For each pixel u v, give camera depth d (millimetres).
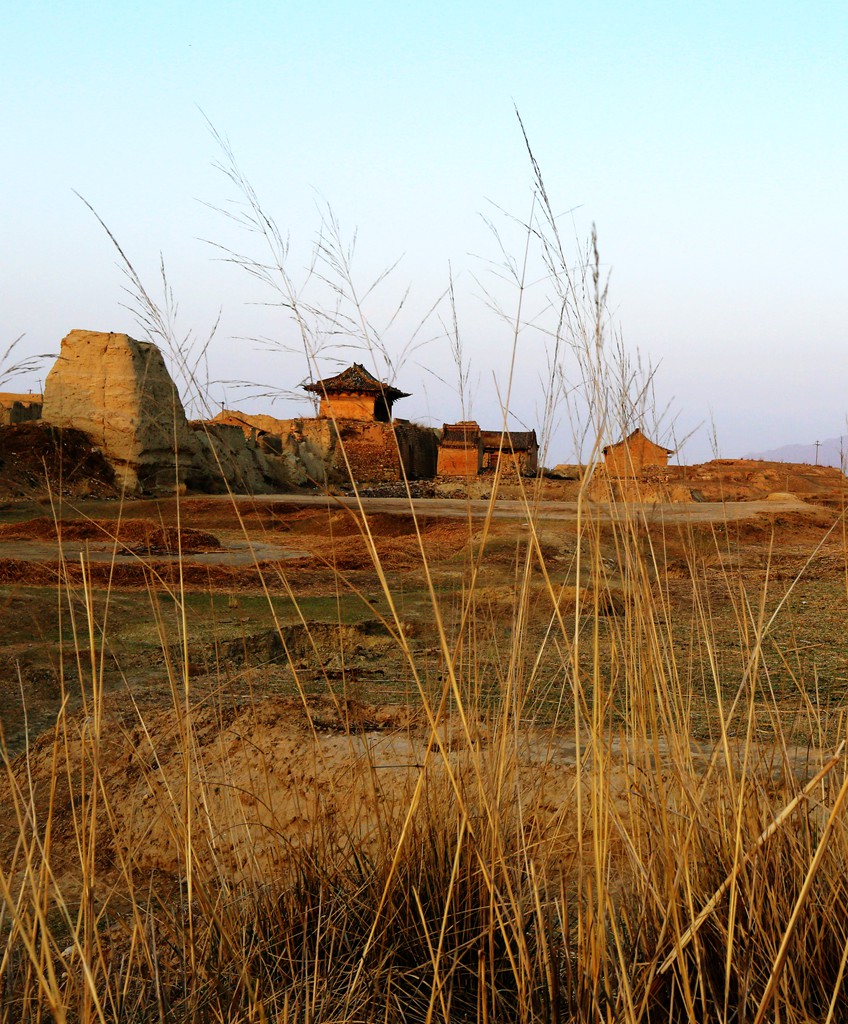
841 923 2027
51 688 5727
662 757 3080
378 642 7293
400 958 2232
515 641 2223
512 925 1960
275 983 2174
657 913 2047
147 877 3102
